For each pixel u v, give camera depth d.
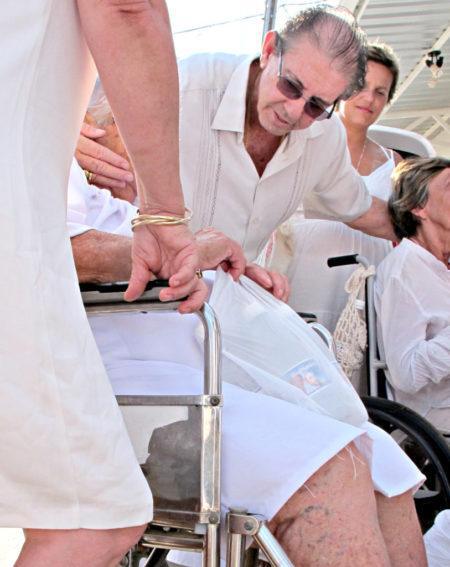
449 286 3.55
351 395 2.03
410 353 3.45
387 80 4.15
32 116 1.44
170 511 1.75
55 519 1.49
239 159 2.82
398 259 3.58
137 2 1.51
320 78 2.55
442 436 3.27
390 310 3.52
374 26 7.87
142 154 1.64
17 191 1.41
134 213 2.25
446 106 11.24
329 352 2.13
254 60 2.80
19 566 1.53
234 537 1.75
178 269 1.75
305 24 2.57
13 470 1.48
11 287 1.41
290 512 1.78
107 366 1.98
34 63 1.44
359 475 1.81
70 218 2.08
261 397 1.87
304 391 1.97
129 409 1.80
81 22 1.53
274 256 3.94
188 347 2.02
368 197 3.56
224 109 2.78
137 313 1.98
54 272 1.46
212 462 1.72
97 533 1.52
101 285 1.84
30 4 1.43
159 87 1.57
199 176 2.84
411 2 7.13
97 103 2.35
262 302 2.12
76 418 1.46
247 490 1.78
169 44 1.56
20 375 1.43
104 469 1.49
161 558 2.17
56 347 1.45
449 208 3.51
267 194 2.92
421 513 3.22
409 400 3.58
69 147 1.56
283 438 1.80
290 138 2.84
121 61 1.53
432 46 8.47
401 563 1.98
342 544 1.75
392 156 4.34
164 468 1.76
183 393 1.89
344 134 3.16
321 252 3.94
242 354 2.01
